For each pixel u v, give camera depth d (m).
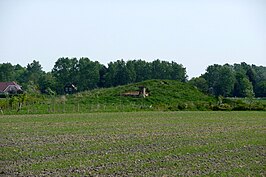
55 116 54.75
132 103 81.56
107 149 26.70
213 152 25.70
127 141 30.45
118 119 50.62
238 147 27.88
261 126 43.00
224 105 75.81
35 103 72.44
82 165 21.38
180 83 103.81
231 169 20.66
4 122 45.34
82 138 32.09
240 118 53.84
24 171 19.94
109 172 19.77
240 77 138.62
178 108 73.69
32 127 40.19
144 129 39.03
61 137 32.69
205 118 53.44
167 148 27.19
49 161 22.48
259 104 78.75
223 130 38.75
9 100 66.56
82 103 78.62
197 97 91.75
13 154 24.59
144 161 22.53
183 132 36.69
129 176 18.97
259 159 23.44
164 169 20.52
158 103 83.44
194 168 20.77
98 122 46.28
